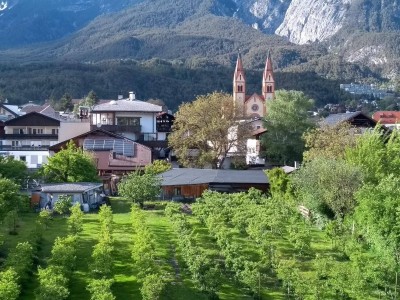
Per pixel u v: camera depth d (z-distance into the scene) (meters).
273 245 51.53
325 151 75.25
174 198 81.44
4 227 59.56
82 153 84.06
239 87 174.00
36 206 73.81
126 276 45.06
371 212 49.72
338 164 61.56
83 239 55.97
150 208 74.50
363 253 49.53
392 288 43.16
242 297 42.09
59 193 73.62
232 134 102.19
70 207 69.38
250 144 112.31
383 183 52.50
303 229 56.47
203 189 81.75
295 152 106.31
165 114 118.94
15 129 113.12
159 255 50.44
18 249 45.41
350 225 56.59
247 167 103.38
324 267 43.59
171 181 82.44
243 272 42.69
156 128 116.75
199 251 46.78
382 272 42.62
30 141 110.75
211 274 41.50
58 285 37.56
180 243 51.41
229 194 76.38
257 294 41.66
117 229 60.66
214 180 82.00
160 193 79.00
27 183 80.56
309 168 64.00
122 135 106.62
